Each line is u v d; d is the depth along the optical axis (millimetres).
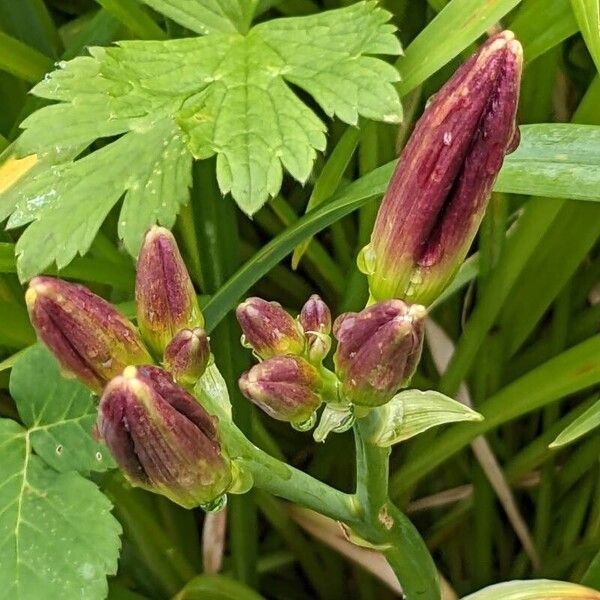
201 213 556
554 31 515
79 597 467
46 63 567
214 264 563
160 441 427
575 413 607
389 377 437
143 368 427
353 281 585
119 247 577
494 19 496
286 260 662
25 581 469
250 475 450
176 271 453
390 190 442
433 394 456
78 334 439
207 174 548
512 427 648
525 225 555
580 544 615
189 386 449
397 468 628
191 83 511
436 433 606
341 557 647
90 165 511
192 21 526
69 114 513
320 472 643
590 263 628
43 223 504
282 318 454
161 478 435
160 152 509
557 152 496
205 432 434
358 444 456
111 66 516
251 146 493
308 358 453
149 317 455
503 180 496
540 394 556
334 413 452
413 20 602
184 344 444
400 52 500
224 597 578
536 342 635
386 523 467
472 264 573
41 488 483
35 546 474
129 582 619
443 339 601
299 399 446
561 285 584
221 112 502
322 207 513
